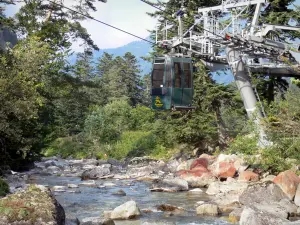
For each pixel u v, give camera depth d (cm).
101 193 1975
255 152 2261
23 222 941
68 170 3250
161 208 1529
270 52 2708
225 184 1989
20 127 2559
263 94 3531
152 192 2017
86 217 1373
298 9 3378
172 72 2244
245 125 2833
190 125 3148
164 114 3456
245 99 2928
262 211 1239
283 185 1617
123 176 2723
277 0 3300
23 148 2516
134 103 11169
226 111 3519
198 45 2775
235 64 2916
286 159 2117
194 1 3528
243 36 2639
